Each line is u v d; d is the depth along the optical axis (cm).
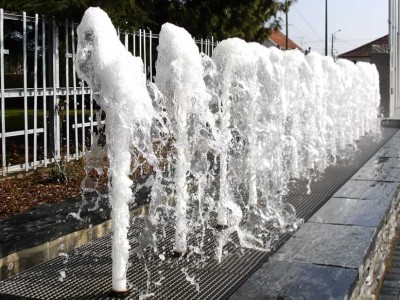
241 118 588
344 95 1029
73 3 781
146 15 1082
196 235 455
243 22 1481
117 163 330
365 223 464
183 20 1398
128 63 329
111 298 329
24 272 374
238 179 592
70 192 608
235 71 550
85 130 872
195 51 414
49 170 728
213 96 507
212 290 343
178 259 398
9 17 709
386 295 504
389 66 1933
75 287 346
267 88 634
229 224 480
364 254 384
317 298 309
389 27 2019
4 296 331
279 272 348
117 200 330
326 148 885
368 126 1255
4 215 508
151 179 577
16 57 923
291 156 707
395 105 2338
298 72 792
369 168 749
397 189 631
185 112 412
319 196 600
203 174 555
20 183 656
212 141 505
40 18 784
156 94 418
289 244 405
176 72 405
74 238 439
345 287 325
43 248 406
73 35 803
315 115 827
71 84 864
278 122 651
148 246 428
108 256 409
